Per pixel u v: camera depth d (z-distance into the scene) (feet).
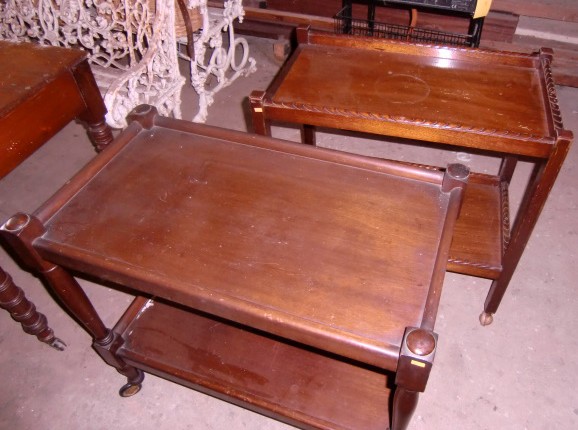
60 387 4.65
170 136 4.04
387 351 2.54
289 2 8.84
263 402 3.81
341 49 4.96
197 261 3.08
